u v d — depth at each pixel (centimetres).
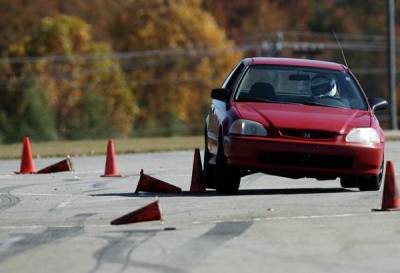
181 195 4762
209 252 3138
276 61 5066
